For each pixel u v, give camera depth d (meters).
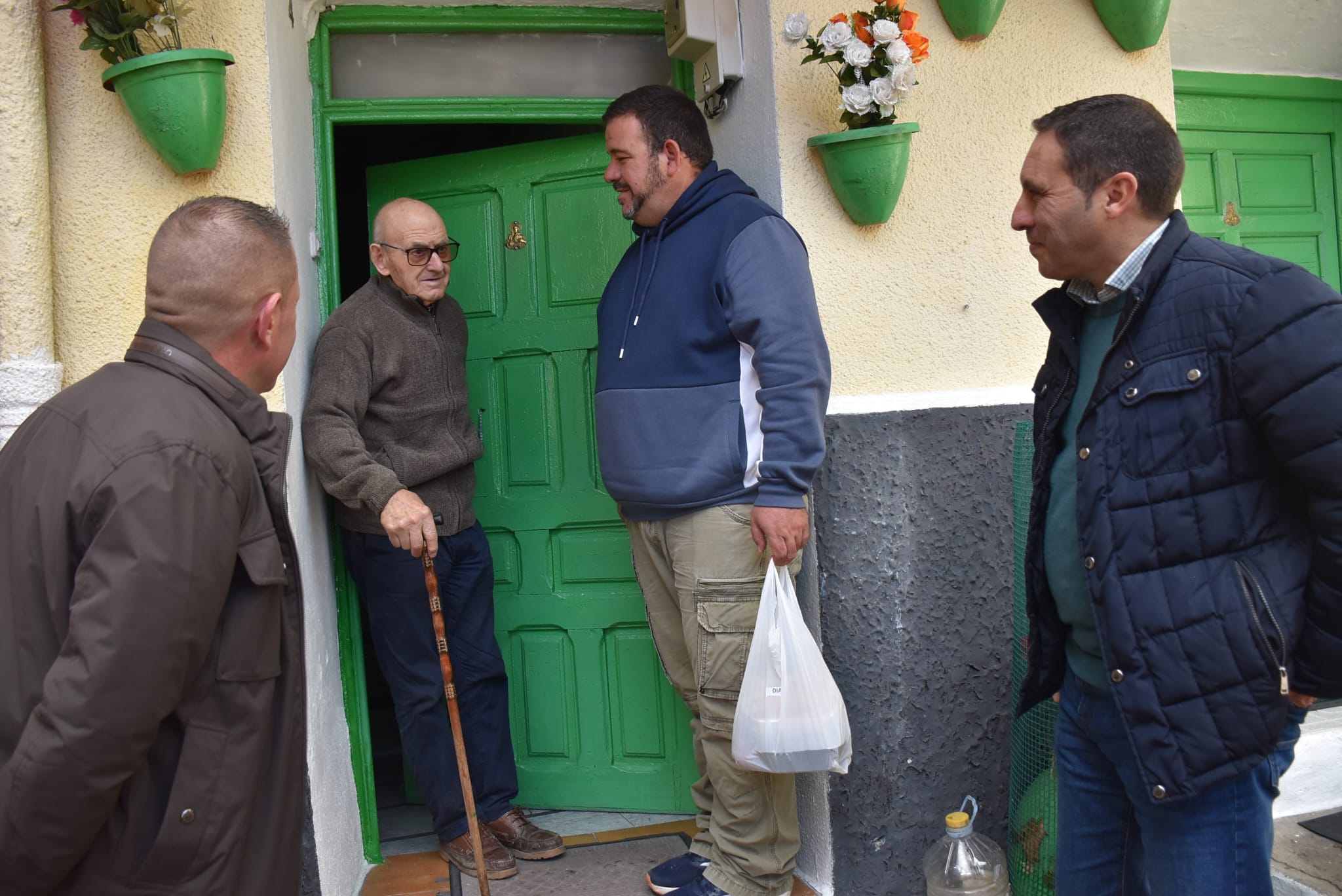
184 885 1.27
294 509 2.32
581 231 3.01
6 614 1.24
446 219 3.11
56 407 1.32
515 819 2.83
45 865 1.16
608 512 3.03
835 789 2.53
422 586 2.69
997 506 2.61
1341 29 3.40
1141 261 1.56
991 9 2.58
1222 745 1.43
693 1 2.68
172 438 1.25
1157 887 1.57
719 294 2.31
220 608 1.27
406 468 2.64
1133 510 1.50
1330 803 2.76
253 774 1.32
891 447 2.53
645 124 2.40
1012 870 2.54
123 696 1.16
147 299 1.39
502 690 2.89
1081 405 1.67
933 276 2.64
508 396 3.09
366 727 2.80
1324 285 1.39
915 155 2.63
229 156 2.21
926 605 2.56
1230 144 3.54
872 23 2.45
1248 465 1.43
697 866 2.58
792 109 2.54
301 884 2.26
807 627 2.47
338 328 2.56
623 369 2.43
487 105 2.90
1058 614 1.76
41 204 2.06
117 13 2.03
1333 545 1.35
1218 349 1.43
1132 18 2.71
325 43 2.79
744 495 2.32
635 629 3.04
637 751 3.05
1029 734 2.52
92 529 1.22
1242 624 1.42
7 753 1.22
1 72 2.00
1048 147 1.59
